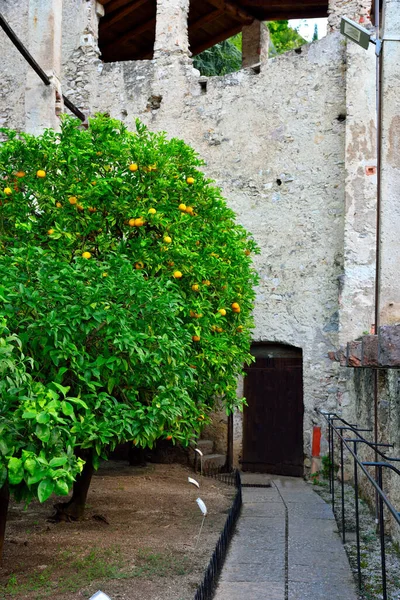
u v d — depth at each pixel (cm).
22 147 677
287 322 1122
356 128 1063
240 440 1157
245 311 843
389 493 654
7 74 1480
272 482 1041
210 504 823
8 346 372
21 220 655
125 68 1316
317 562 581
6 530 656
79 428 459
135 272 545
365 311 1037
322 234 1103
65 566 539
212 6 1467
